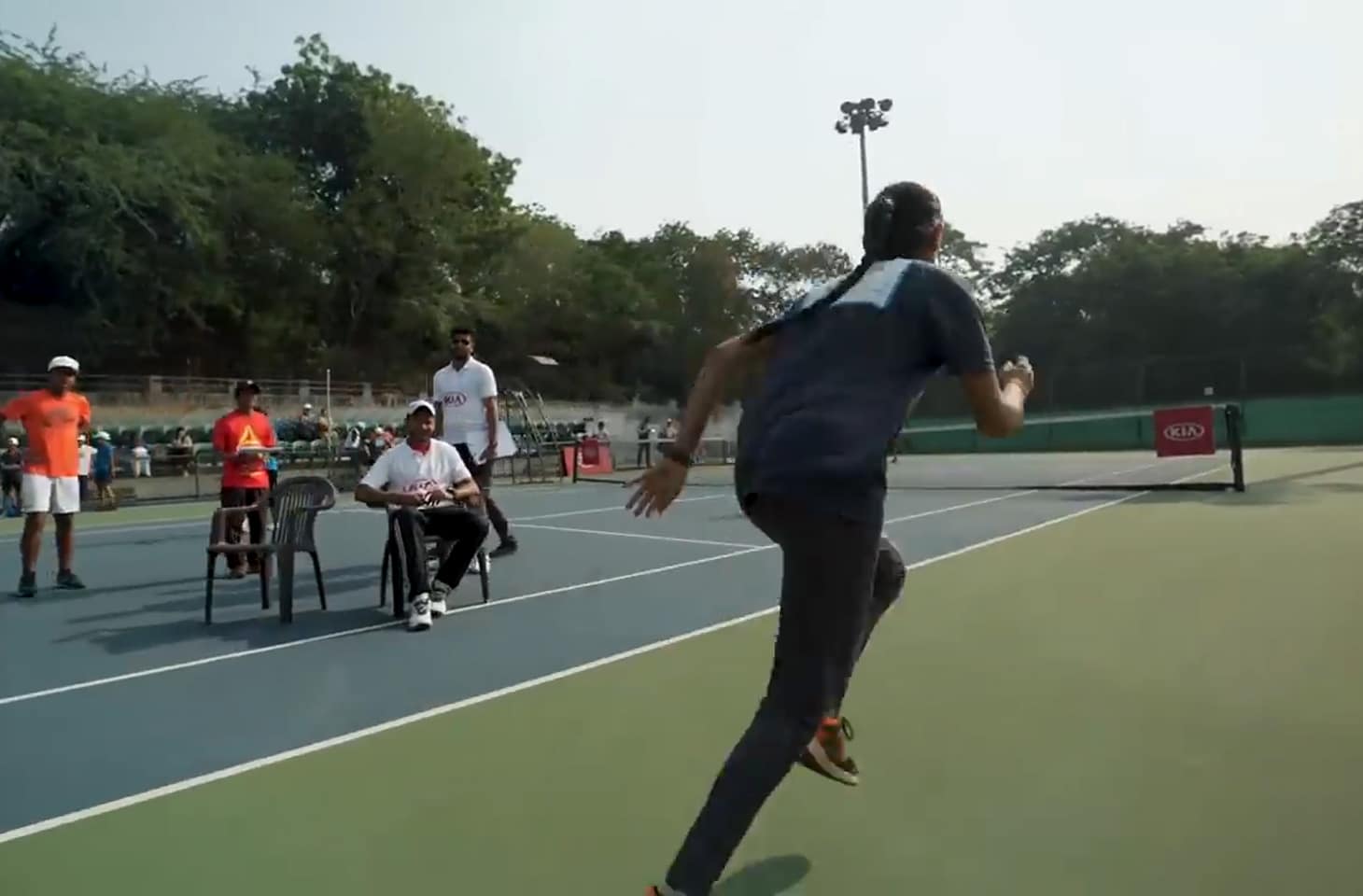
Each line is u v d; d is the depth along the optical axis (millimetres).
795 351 2480
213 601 6980
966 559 8070
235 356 40688
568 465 24828
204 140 37906
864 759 3504
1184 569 7227
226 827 3061
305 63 44375
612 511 13852
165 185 34250
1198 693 4168
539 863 2766
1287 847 2725
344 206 42375
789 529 2361
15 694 4637
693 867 2268
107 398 30500
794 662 2379
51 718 4246
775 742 2332
